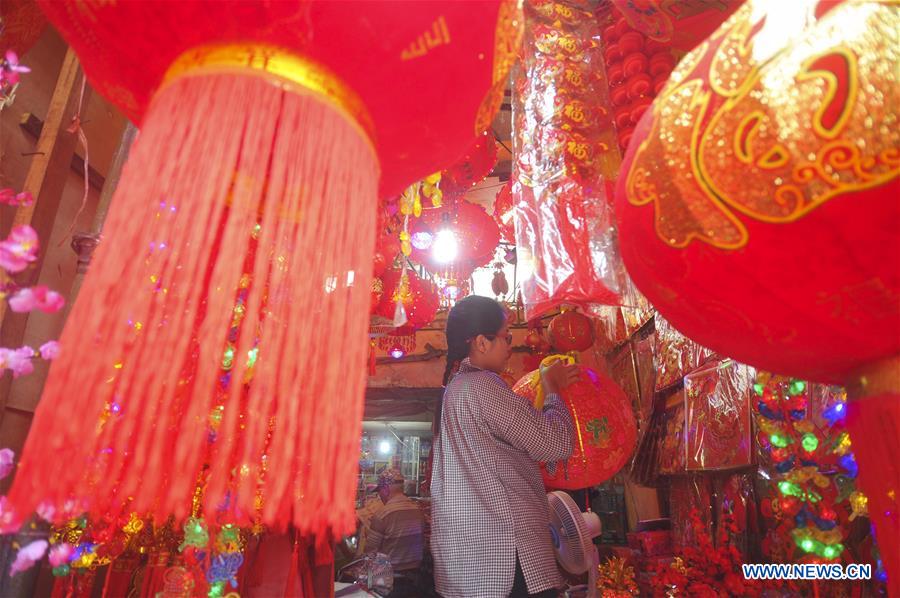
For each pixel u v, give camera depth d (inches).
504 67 32.0
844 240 26.6
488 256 119.9
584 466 88.7
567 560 88.6
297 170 27.5
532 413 68.4
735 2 63.3
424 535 165.2
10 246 28.7
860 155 25.5
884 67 26.0
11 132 70.5
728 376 94.0
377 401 264.7
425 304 118.6
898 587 30.8
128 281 25.6
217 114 27.2
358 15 26.4
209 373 25.9
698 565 96.6
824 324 29.7
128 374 26.6
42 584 63.2
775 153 27.6
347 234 28.8
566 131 64.8
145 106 32.2
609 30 79.2
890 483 30.5
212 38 27.3
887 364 30.4
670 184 31.9
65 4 27.4
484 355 76.3
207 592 44.3
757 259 29.1
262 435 26.1
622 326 165.6
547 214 61.4
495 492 63.2
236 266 26.5
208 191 26.4
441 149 34.2
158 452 26.1
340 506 26.2
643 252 35.0
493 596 59.1
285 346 27.0
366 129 30.8
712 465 95.0
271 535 63.2
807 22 28.5
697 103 31.4
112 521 43.1
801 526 47.6
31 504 22.2
